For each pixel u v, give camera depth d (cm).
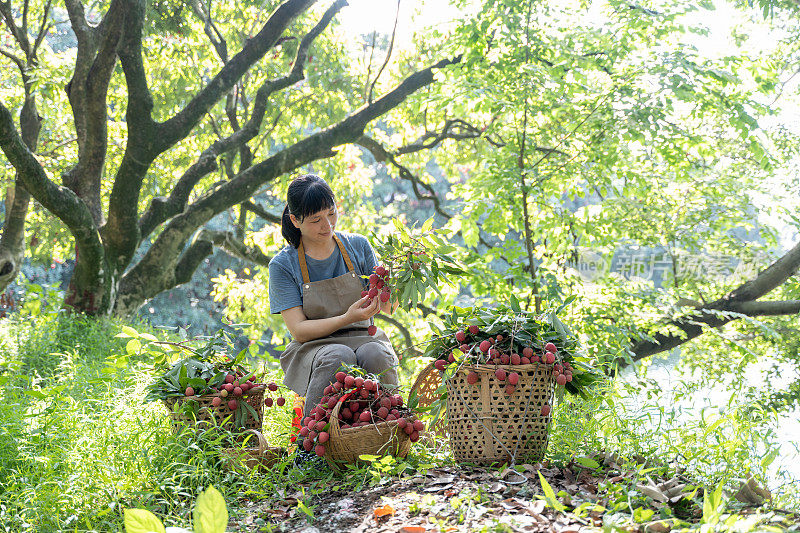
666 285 802
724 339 775
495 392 282
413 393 325
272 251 1220
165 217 923
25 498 261
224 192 956
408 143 1316
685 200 776
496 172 711
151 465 271
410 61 1227
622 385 361
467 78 679
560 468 273
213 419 298
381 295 315
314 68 1167
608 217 747
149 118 832
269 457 304
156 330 732
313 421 302
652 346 818
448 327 310
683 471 271
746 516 214
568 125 715
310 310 348
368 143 1162
